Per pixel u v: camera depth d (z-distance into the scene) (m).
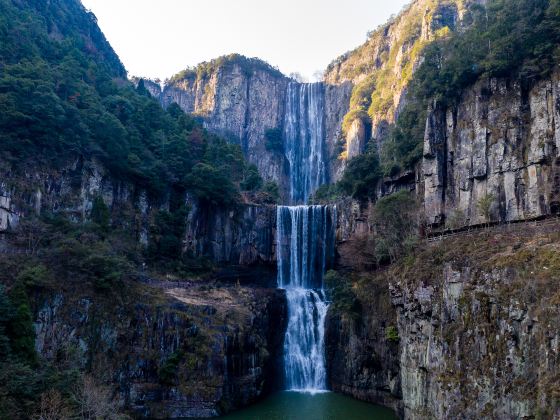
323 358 71.12
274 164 178.12
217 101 194.75
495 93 59.84
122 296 56.69
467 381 37.97
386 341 60.66
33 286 49.62
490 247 42.88
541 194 52.53
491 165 58.22
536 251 36.66
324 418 53.00
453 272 42.53
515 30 57.94
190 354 55.84
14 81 63.44
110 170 74.06
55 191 65.25
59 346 49.09
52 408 33.69
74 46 96.62
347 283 69.19
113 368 52.50
